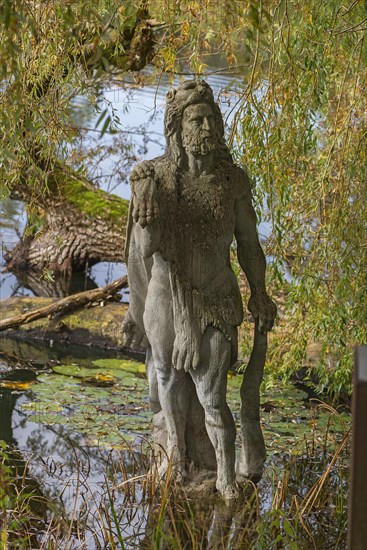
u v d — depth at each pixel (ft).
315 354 32.83
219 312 21.59
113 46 32.63
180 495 22.16
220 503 21.86
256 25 17.53
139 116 56.08
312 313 29.09
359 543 12.34
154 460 23.50
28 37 24.07
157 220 20.31
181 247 21.25
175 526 20.29
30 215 27.58
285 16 25.12
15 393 30.96
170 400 22.39
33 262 46.96
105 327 36.65
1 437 27.20
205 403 21.93
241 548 19.98
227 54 28.86
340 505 22.00
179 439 22.57
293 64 25.31
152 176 20.51
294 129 26.45
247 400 22.80
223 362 21.61
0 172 25.80
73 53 25.02
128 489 22.72
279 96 26.21
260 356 22.58
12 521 20.02
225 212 21.22
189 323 21.44
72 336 36.99
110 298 38.09
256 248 22.35
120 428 27.76
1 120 22.61
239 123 27.45
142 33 32.78
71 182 46.34
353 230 27.14
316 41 25.61
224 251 21.56
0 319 38.17
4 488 18.79
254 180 26.55
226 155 21.67
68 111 26.84
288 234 29.25
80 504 22.61
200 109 20.59
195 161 20.99
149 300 22.02
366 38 26.81
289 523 19.89
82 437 27.17
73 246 46.06
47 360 35.04
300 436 27.32
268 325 22.38
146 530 21.11
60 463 25.32
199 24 27.32
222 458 22.12
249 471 23.06
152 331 22.00
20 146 25.35
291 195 28.63
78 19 24.07
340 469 22.95
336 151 27.71
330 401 30.83
